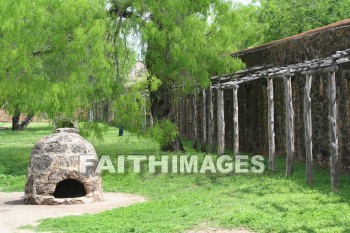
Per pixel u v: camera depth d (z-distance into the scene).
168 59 20.86
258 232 9.46
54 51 20.39
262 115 21.64
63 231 10.42
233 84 19.77
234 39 22.02
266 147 21.22
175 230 9.94
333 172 13.13
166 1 19.98
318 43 17.23
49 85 19.84
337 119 16.31
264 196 12.85
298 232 9.25
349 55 13.55
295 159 18.97
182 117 34.97
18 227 10.98
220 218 10.54
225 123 25.36
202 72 21.23
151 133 20.91
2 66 20.80
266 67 20.59
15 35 19.75
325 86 17.14
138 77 20.92
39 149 14.20
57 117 20.86
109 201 14.27
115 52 20.36
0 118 65.06
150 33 19.67
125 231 10.07
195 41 20.05
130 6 21.00
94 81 20.14
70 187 15.12
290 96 15.70
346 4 30.03
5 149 28.69
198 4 20.77
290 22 30.48
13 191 16.73
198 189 15.18
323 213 10.52
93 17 19.66
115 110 20.41
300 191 13.36
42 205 13.74
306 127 14.44
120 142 31.30
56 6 19.48
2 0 19.50
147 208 12.31
